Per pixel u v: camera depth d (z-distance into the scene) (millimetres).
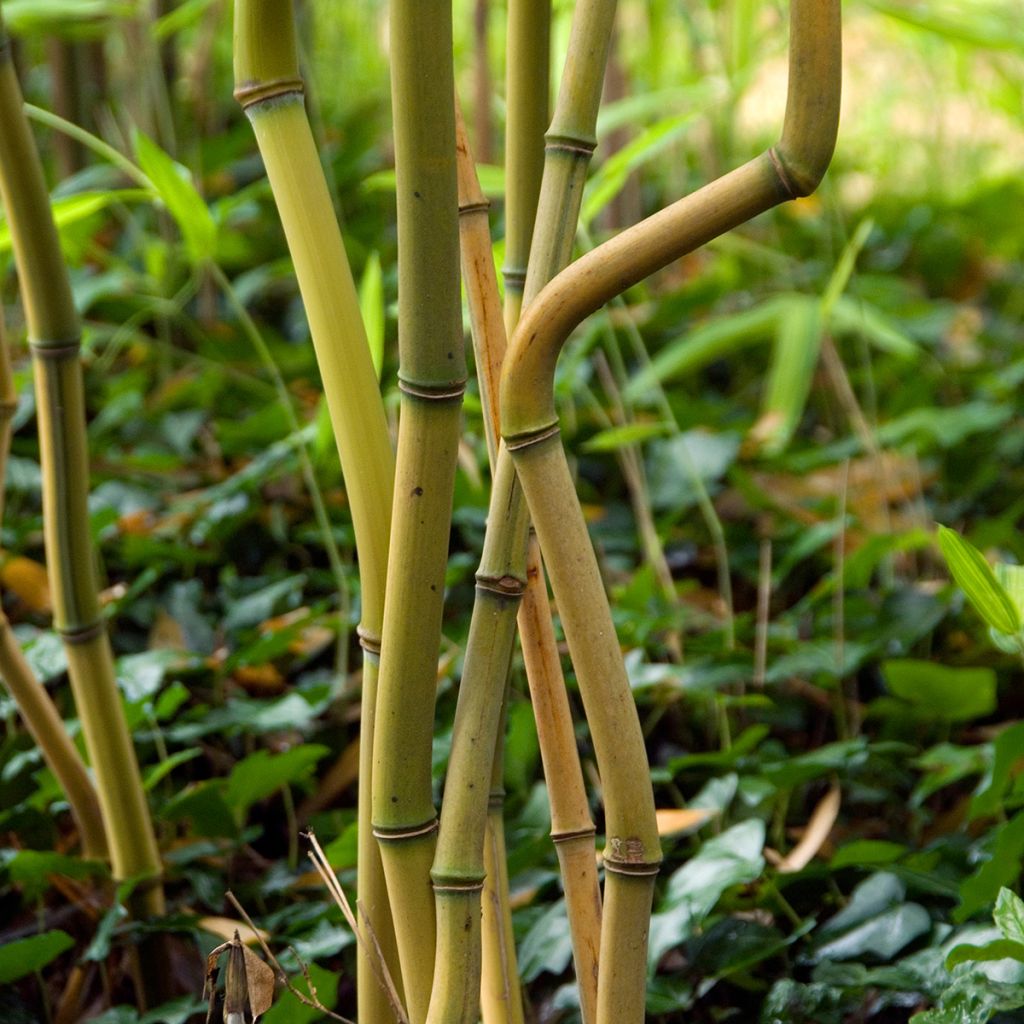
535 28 1334
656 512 2973
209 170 3725
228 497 2699
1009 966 1518
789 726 2262
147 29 3623
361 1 5672
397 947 1347
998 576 1447
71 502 1547
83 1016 1741
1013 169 5301
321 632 2352
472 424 2619
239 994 1285
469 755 1270
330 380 1300
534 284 1280
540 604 1322
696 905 1600
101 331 3115
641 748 1257
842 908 1709
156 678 1979
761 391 3945
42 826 1855
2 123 1450
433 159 1228
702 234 1214
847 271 2457
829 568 2834
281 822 2070
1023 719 2371
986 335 4141
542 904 1724
